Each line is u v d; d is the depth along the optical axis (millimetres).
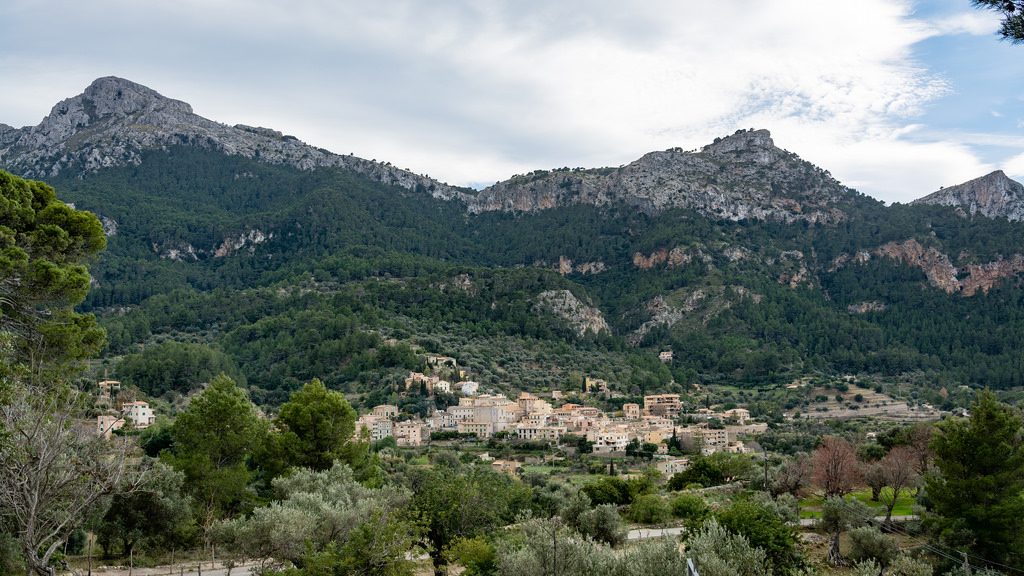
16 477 23312
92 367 184250
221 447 63062
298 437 64250
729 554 39062
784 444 148000
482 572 42000
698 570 35688
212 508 59656
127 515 53094
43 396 26469
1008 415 57031
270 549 38219
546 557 36625
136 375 172000
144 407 128375
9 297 39125
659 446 158750
